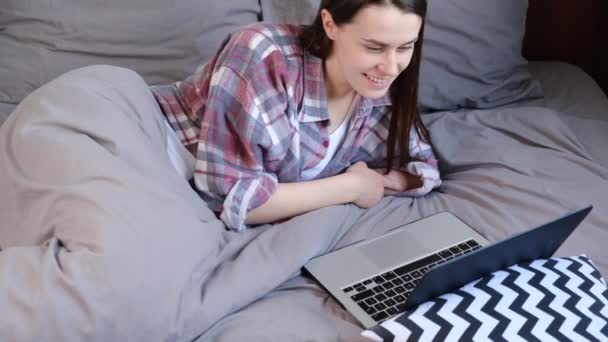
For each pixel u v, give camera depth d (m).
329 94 1.27
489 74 1.68
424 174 1.37
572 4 1.91
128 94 1.21
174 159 1.27
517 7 1.69
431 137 1.51
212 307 1.02
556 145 1.49
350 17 1.08
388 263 1.16
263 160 1.24
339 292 1.10
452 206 1.33
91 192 1.03
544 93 1.76
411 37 1.09
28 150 1.09
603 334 0.96
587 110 1.68
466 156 1.47
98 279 0.94
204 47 1.54
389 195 1.39
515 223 1.26
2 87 1.48
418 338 0.92
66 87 1.16
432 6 1.60
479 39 1.64
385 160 1.41
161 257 0.99
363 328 1.03
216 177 1.21
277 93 1.20
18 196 1.08
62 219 1.02
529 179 1.37
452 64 1.64
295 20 1.60
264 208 1.23
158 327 0.97
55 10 1.50
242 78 1.18
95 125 1.12
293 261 1.12
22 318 0.90
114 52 1.52
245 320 1.04
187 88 1.32
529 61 1.93
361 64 1.12
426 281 0.92
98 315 0.92
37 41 1.51
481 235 1.24
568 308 0.98
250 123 1.17
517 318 0.95
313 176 1.33
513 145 1.49
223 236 1.20
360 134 1.34
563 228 1.04
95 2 1.51
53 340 0.90
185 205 1.08
